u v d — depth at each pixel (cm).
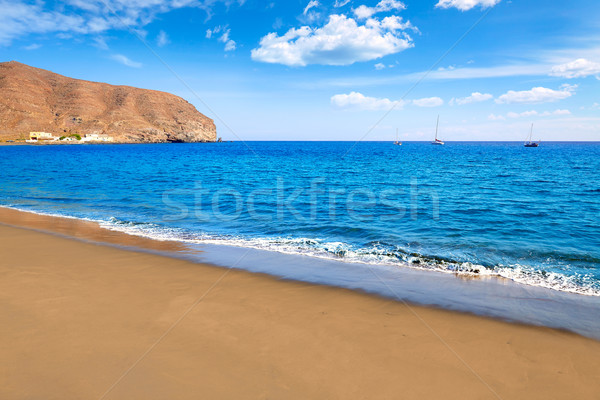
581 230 1012
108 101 19550
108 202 1526
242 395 296
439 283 607
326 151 8612
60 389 296
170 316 447
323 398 295
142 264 682
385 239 923
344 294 546
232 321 438
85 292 522
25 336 383
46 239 861
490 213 1270
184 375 321
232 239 923
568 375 337
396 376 329
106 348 364
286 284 589
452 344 392
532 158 5250
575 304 518
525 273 664
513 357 367
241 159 5122
